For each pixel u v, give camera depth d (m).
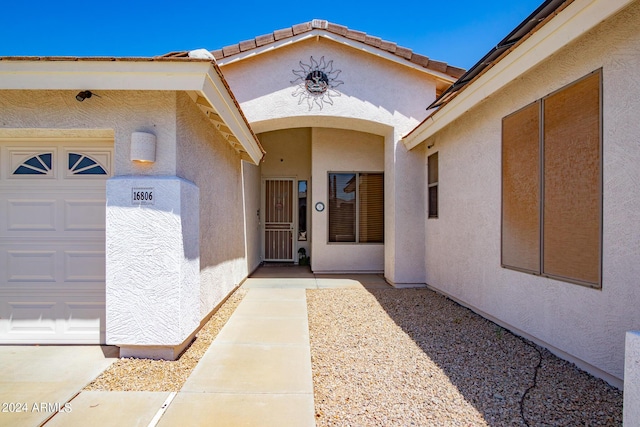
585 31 3.50
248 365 4.36
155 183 4.27
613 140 3.61
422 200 9.20
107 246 4.23
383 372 4.21
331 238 11.43
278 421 3.19
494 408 3.41
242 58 8.70
